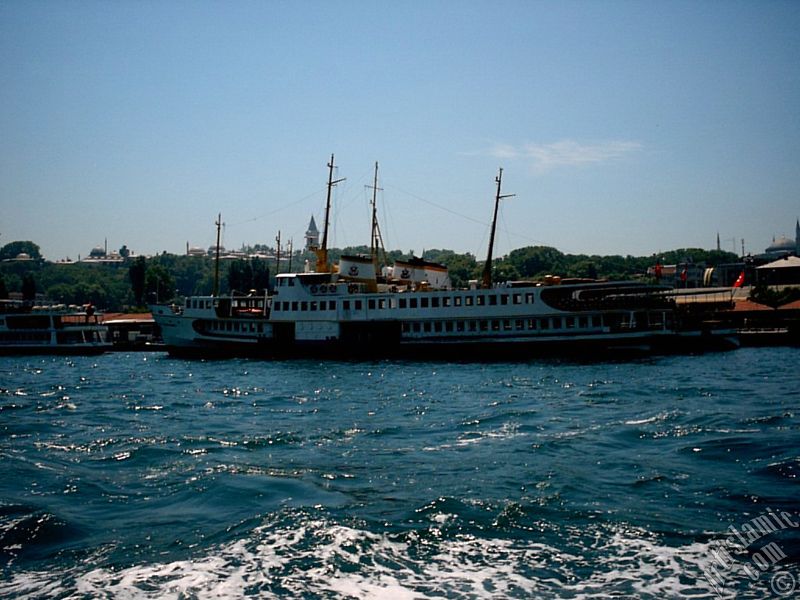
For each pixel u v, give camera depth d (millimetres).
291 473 34500
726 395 56438
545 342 88312
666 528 25984
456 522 26750
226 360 103125
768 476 31984
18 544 25672
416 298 93000
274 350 100875
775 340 113250
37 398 65750
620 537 25281
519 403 54469
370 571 22875
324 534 25641
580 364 83125
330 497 30219
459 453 38125
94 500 30906
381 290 103438
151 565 23578
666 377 69312
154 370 92875
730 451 36562
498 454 37469
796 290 150625
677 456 36031
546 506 28422
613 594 21281
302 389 68125
